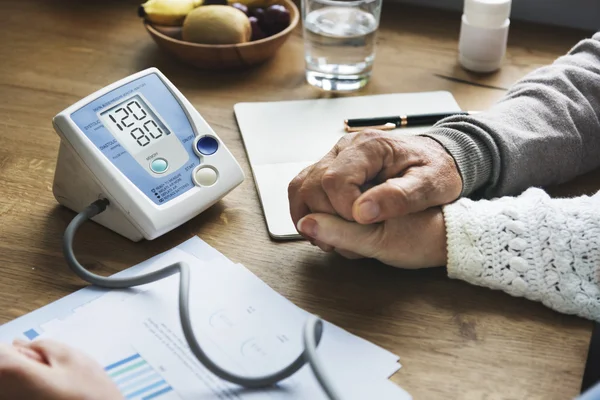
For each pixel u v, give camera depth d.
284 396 0.55
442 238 0.68
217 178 0.74
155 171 0.72
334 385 0.51
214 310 0.62
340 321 0.63
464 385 0.57
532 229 0.66
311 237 0.69
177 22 1.04
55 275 0.67
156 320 0.61
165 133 0.74
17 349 0.53
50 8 1.19
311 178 0.70
